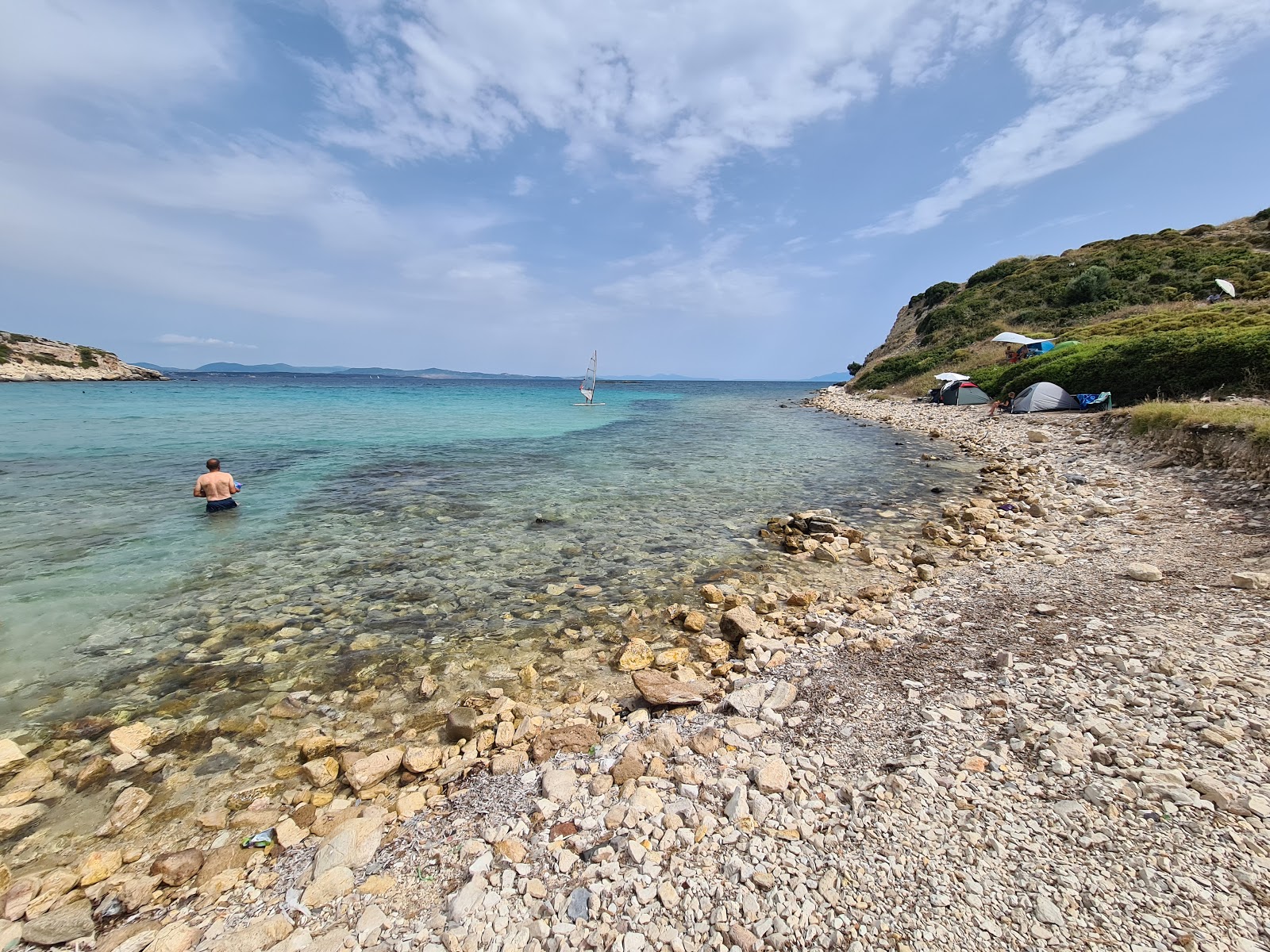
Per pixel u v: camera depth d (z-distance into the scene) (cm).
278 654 712
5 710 592
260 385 10512
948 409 3834
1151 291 4919
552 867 354
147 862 392
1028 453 2042
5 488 1589
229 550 1105
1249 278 4428
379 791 466
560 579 973
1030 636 633
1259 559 776
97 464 1966
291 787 477
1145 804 349
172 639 752
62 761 512
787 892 317
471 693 626
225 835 420
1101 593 741
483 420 3922
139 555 1070
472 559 1070
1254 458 1222
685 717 546
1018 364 3653
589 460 2248
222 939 313
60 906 353
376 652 720
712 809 396
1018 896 296
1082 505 1292
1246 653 523
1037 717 464
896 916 293
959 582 867
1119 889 292
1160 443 1634
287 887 362
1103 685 501
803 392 11462
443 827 405
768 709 528
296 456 2214
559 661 698
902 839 346
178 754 521
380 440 2750
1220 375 2298
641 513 1409
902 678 574
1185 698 460
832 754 453
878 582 927
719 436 3091
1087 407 2764
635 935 299
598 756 482
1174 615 635
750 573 994
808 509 1447
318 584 944
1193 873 296
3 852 409
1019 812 357
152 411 4072
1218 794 343
